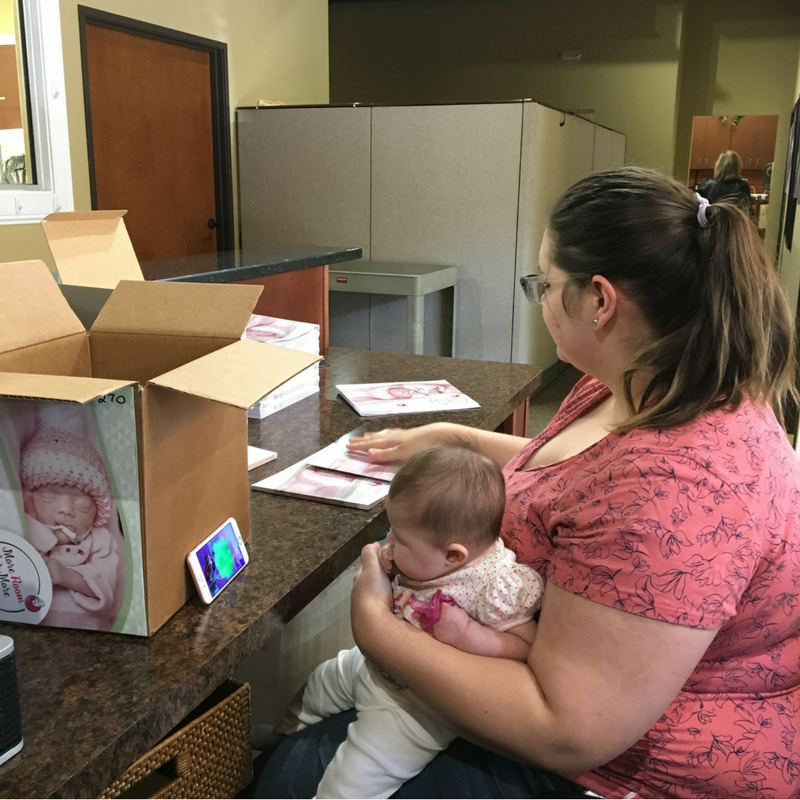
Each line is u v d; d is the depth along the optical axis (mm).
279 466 1390
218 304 1065
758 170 8633
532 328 5121
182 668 810
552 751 830
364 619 983
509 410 1888
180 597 918
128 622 859
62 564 855
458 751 1024
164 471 848
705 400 857
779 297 905
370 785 1018
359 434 1569
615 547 803
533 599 971
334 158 5062
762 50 8172
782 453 884
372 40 8820
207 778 906
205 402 929
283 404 1765
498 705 853
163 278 1839
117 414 791
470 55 8531
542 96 8391
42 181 3857
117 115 4363
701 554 782
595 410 1202
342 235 5168
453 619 953
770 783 892
